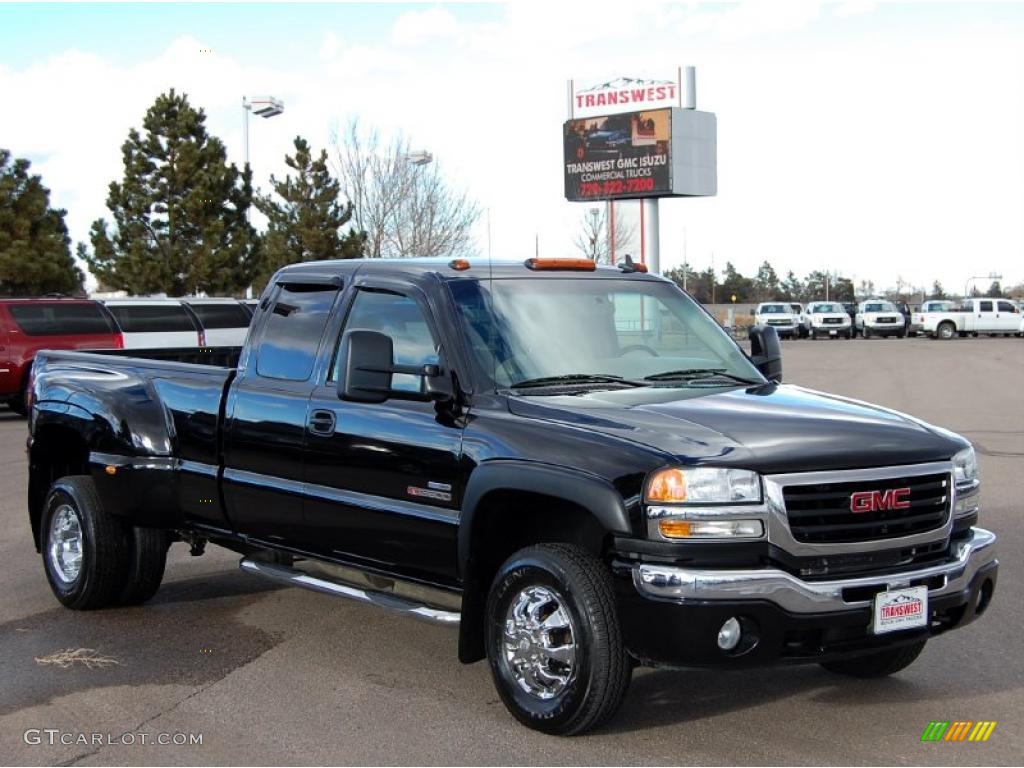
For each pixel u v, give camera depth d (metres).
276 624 6.71
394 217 38.84
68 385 7.16
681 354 5.96
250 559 6.50
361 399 5.30
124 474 6.59
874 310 56.41
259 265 37.53
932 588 4.73
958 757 4.60
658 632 4.40
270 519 6.15
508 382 5.29
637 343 5.89
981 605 5.08
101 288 41.22
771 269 120.00
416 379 5.48
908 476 4.71
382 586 5.87
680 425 4.71
